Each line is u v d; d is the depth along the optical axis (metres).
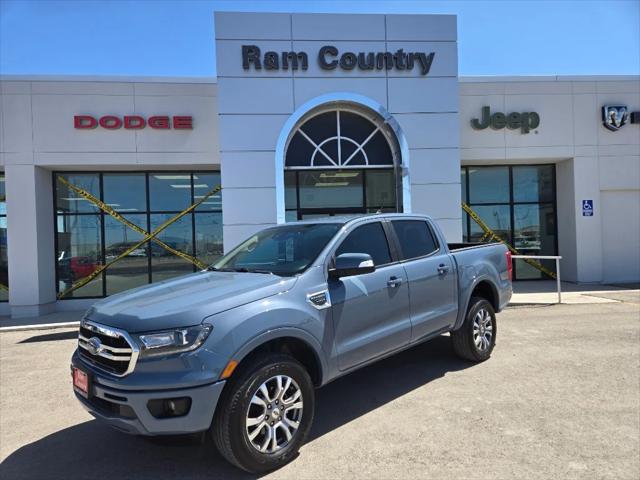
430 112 10.74
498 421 3.94
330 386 5.03
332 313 3.80
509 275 6.42
